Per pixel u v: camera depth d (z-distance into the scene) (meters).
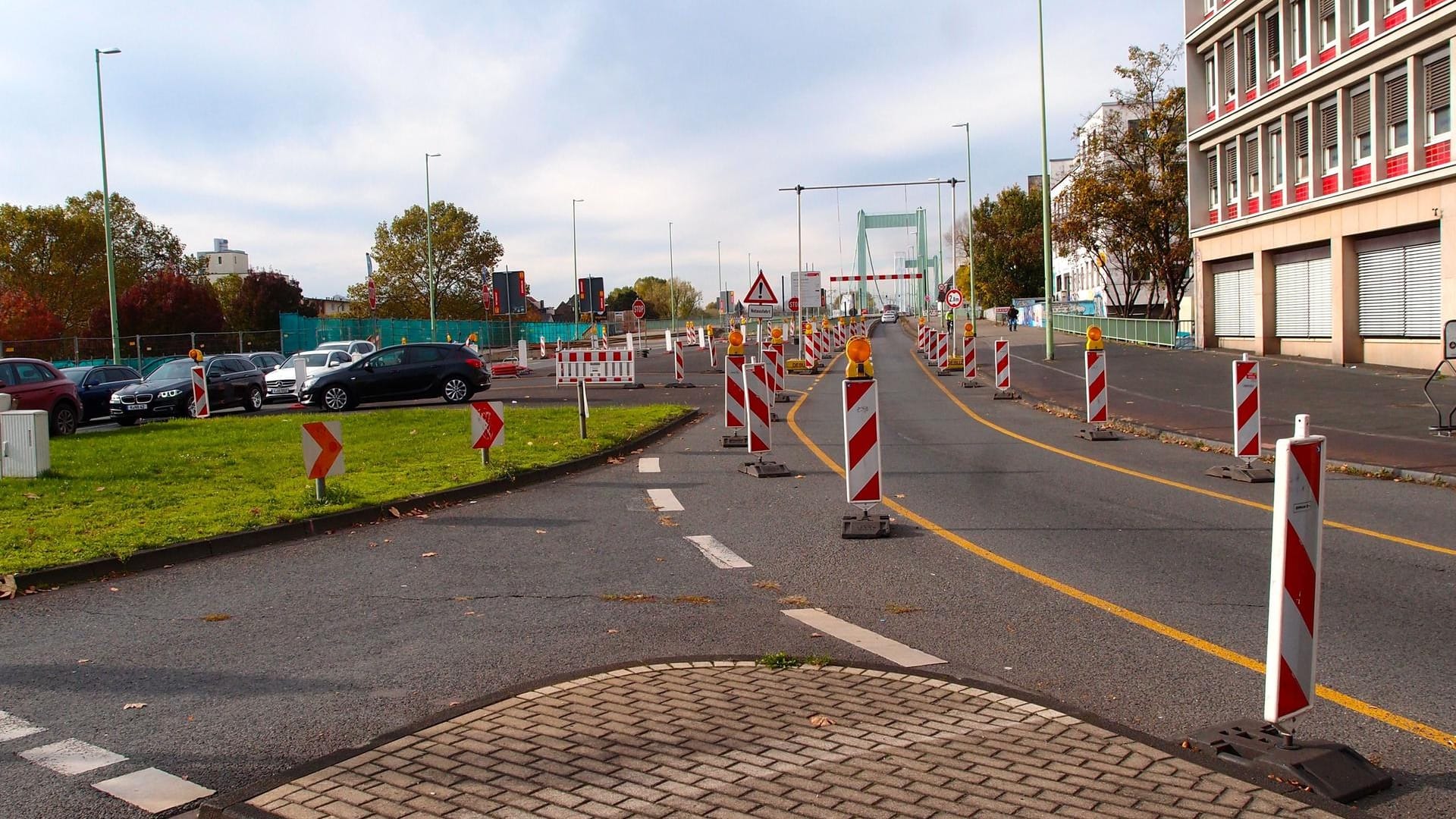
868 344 10.02
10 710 5.41
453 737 4.75
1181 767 4.33
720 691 5.40
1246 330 37.38
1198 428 18.53
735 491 12.83
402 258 86.81
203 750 4.84
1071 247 53.16
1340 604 7.22
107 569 8.61
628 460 16.16
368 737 4.98
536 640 6.60
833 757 4.46
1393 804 4.15
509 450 16.48
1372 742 4.79
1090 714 4.98
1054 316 71.88
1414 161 26.23
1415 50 25.98
